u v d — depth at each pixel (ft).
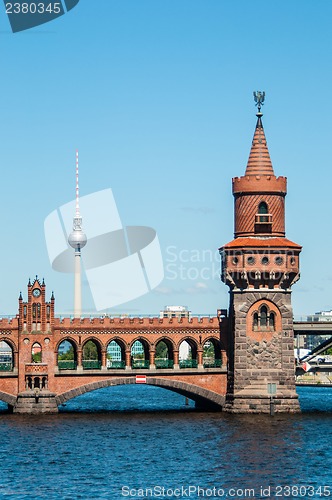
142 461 599.16
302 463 590.55
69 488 527.40
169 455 618.03
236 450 633.61
